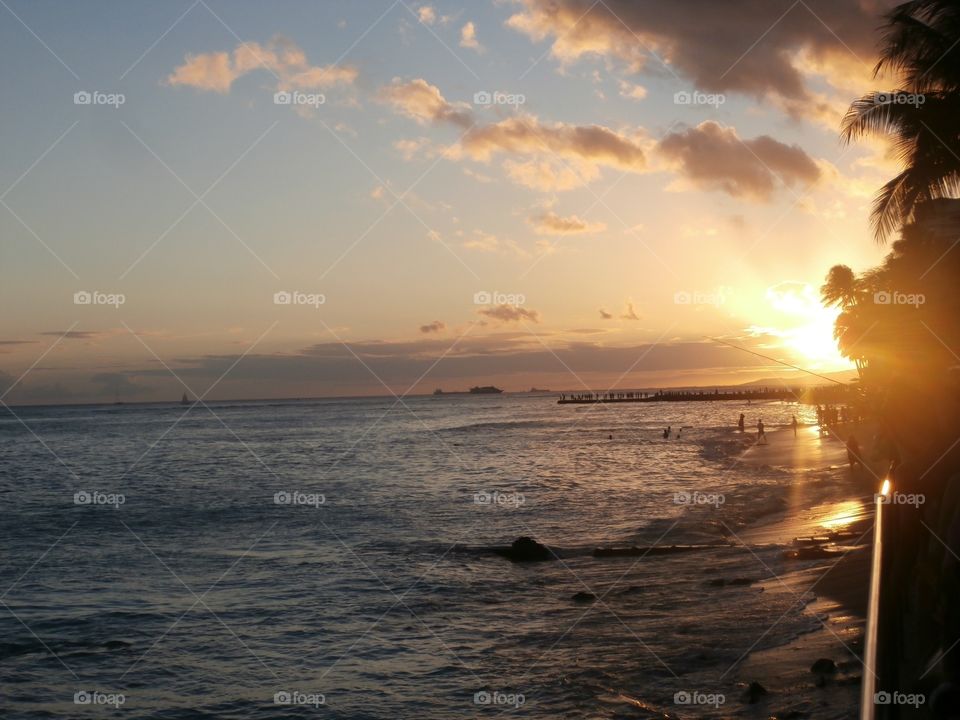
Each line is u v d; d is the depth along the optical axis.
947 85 19.34
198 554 22.16
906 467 5.98
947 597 4.78
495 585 16.73
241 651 12.68
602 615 13.40
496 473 45.44
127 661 12.31
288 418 177.38
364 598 16.06
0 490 42.38
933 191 20.08
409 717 9.48
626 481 38.50
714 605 13.16
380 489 38.53
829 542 17.98
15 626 14.53
